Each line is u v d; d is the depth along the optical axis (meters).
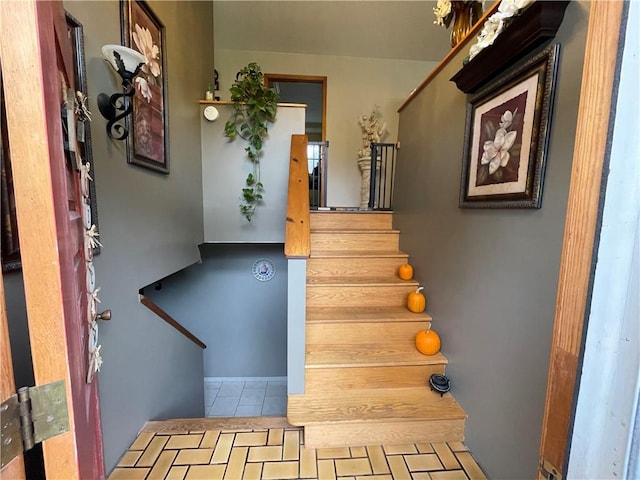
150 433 1.63
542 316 1.12
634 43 0.38
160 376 1.92
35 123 0.46
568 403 0.49
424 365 1.90
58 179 0.51
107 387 1.36
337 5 3.52
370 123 4.42
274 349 4.09
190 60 2.59
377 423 1.61
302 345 1.77
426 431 1.64
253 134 2.77
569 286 0.49
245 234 2.95
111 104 1.36
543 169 1.12
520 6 1.13
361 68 4.53
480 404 1.52
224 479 1.38
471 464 1.51
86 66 1.23
